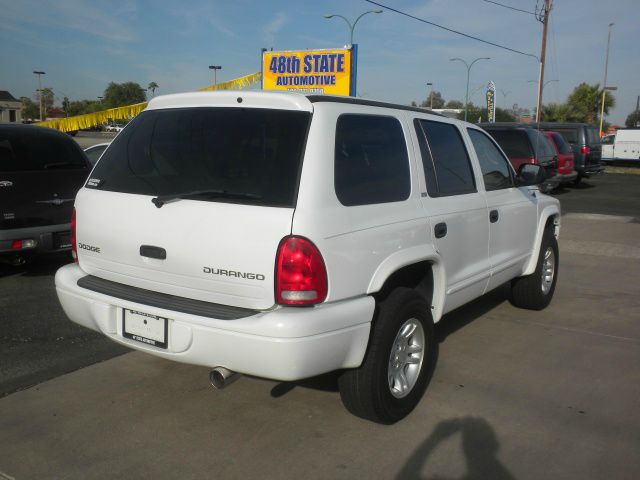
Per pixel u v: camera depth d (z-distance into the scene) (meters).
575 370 4.50
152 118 3.58
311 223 2.93
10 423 3.53
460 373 4.39
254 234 2.93
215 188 3.12
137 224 3.28
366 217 3.24
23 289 6.25
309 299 2.93
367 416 3.50
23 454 3.21
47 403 3.78
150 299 3.26
